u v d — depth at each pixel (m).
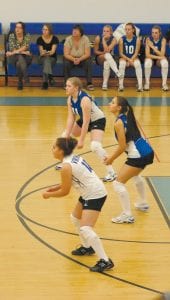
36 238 8.28
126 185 10.61
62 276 7.18
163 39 19.97
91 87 19.86
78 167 7.14
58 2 21.02
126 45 19.73
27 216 9.11
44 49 19.95
